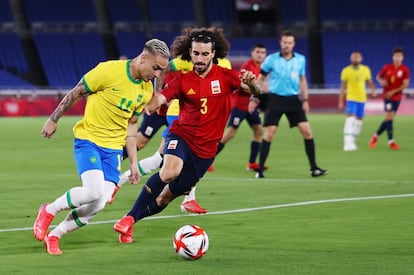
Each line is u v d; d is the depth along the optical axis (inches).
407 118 3351.4
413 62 4311.0
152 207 826.2
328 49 4367.6
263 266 698.8
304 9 4512.8
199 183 1338.6
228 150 1975.9
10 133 2502.5
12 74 4311.0
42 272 673.0
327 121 3152.1
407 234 859.4
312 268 690.2
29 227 900.6
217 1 4594.0
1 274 664.4
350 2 4480.8
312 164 1434.5
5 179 1375.5
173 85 820.0
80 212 762.2
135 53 4522.6
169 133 842.2
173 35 4557.1
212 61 868.6
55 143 2160.4
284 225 919.0
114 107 761.6
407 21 4407.0
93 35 4576.8
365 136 2420.0
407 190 1232.8
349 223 930.1
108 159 772.6
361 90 2007.9
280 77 1409.9
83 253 759.1
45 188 1254.3
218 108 828.6
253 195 1180.5
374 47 4367.6
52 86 4424.2
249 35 4483.3
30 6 4621.1
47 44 4537.4
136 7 4616.1
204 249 726.5
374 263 710.5
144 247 790.5
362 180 1380.4
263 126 1424.7
